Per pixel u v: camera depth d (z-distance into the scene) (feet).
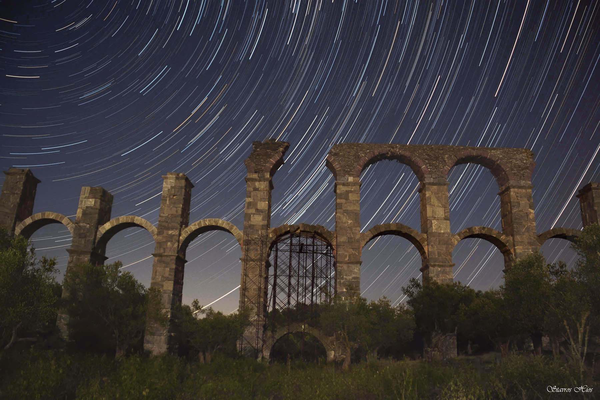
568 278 88.94
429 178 145.18
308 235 145.59
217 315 122.21
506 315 104.63
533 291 97.40
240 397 68.13
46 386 56.39
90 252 140.97
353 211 142.20
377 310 119.75
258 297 133.90
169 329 131.44
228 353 120.47
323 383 73.10
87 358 87.66
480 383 60.18
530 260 106.83
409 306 133.90
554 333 88.33
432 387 65.21
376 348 120.37
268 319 138.00
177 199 145.69
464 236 140.97
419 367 83.82
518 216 142.10
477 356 121.19
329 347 128.47
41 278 82.58
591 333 77.92
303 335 136.26
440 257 137.69
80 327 119.03
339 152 148.97
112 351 122.21
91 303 117.60
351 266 136.56
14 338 76.59
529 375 55.77
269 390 75.00
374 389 65.31
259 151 151.02
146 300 119.85
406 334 120.37
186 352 139.44
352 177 146.00
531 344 121.08
